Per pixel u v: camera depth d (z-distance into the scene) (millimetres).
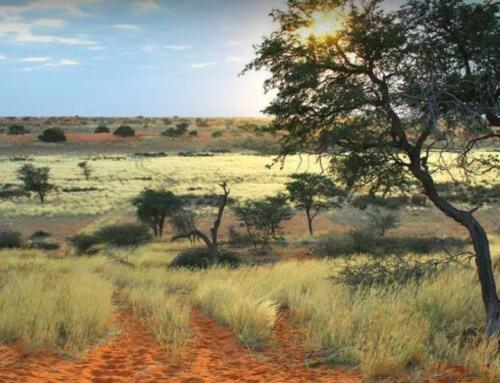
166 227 49719
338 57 7410
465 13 6934
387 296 8984
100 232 39062
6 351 6641
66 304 8734
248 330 8023
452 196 48969
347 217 49344
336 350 7062
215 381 6035
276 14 7551
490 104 6781
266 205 35938
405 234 41375
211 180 81688
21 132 166500
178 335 7855
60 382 5719
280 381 6004
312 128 7676
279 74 7641
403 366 6160
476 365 5973
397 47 7012
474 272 10555
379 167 7734
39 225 49781
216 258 23375
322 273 14305
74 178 85625
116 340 7969
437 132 6504
